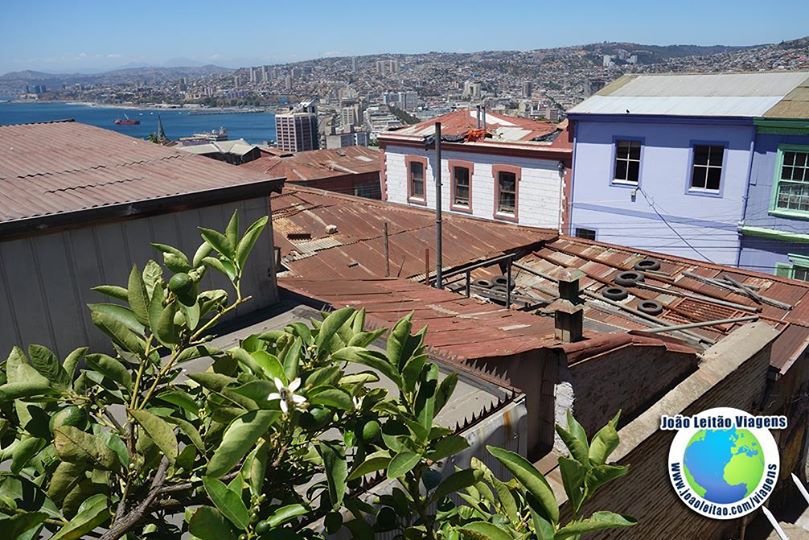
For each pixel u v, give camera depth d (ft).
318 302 25.46
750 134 60.18
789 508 38.91
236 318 23.80
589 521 8.20
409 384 8.86
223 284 23.31
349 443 9.33
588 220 74.49
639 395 24.72
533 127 91.40
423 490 13.65
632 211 70.54
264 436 7.84
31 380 8.18
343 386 9.48
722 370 27.55
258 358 7.86
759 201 61.62
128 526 7.52
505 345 19.90
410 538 9.93
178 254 9.62
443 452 8.81
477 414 16.60
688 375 27.58
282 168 124.36
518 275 44.47
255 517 7.95
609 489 22.12
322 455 8.22
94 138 28.63
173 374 9.63
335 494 7.99
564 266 45.91
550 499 8.29
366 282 32.40
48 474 9.09
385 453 9.04
